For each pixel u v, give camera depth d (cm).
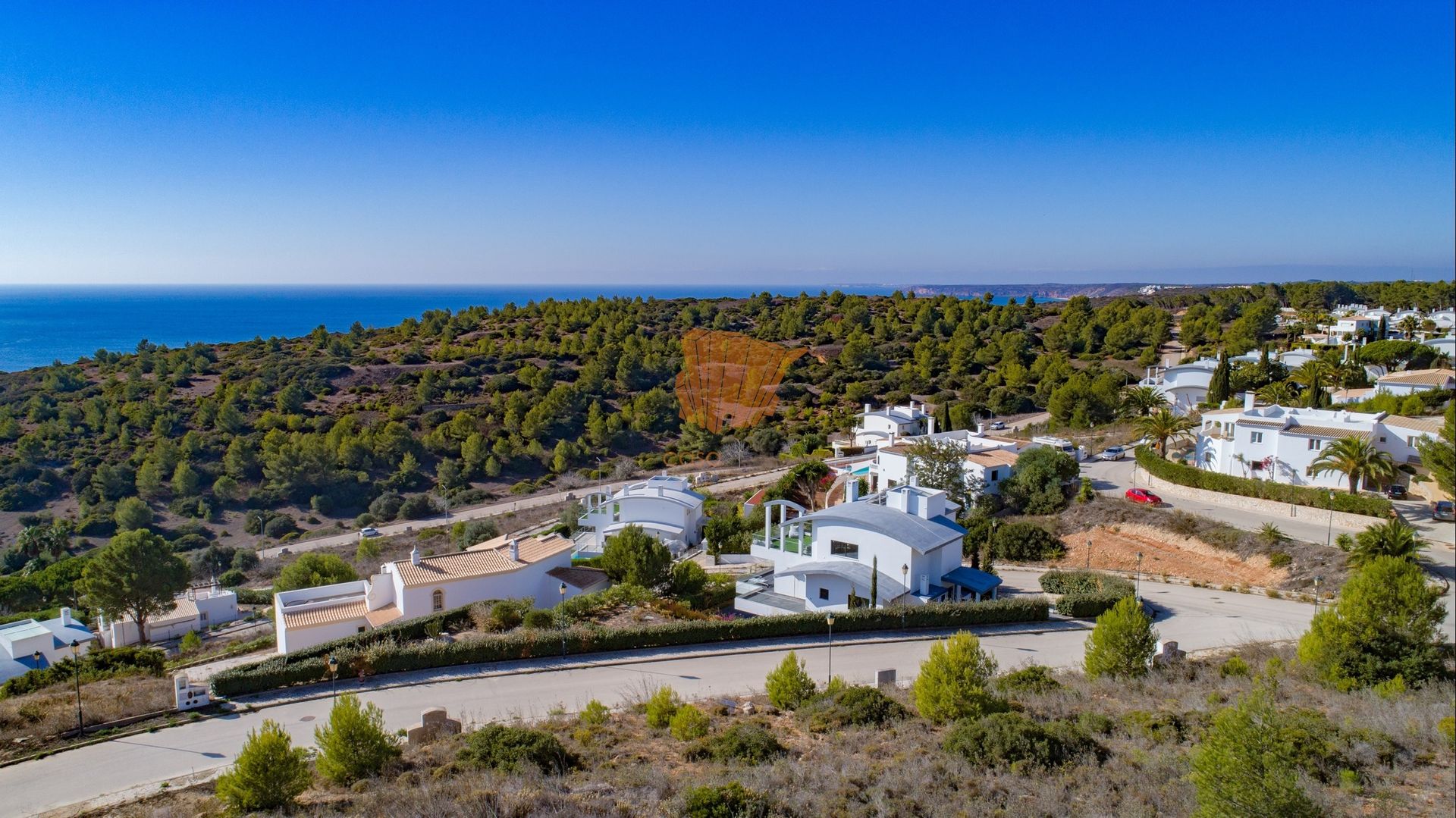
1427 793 1731
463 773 2286
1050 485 5791
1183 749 2177
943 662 2622
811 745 2470
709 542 6034
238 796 2142
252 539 8912
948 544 4578
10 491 9294
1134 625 3123
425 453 10906
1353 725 2222
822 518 4519
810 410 11088
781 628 3972
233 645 4897
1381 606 2794
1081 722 2461
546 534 7119
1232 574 4525
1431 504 4547
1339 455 4962
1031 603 4138
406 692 3359
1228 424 5847
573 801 2000
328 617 4291
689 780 2178
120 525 8719
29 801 2459
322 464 10038
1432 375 6556
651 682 3416
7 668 4638
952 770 2111
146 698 3291
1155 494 5728
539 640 3741
